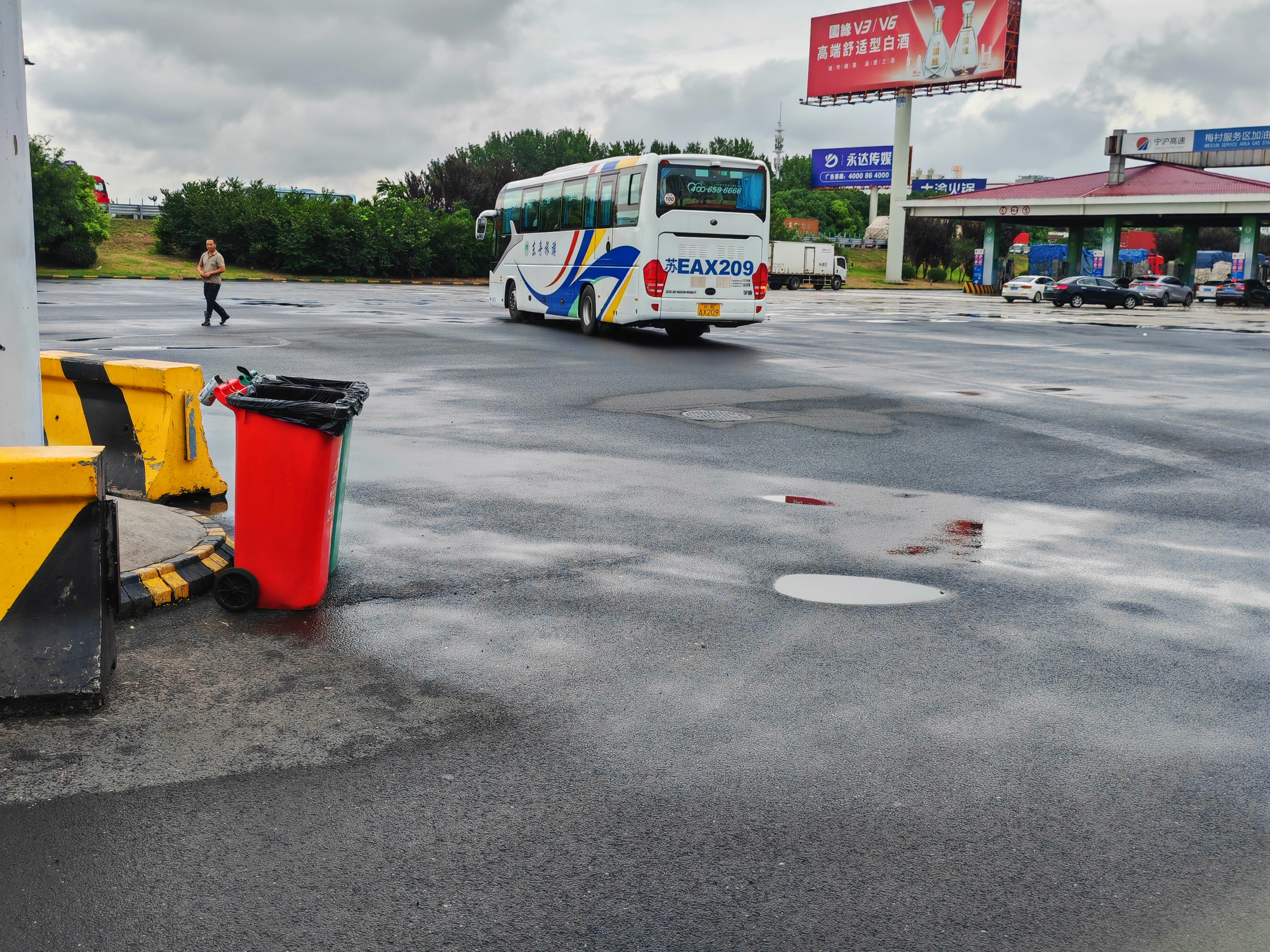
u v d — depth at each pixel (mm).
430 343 19453
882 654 4980
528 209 25344
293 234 57531
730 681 4617
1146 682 4727
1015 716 4332
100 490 4254
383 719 4184
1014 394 14586
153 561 5602
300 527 5281
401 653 4871
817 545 6855
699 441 10414
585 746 3975
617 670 4715
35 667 4141
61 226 49500
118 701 4293
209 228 57281
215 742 3953
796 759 3904
